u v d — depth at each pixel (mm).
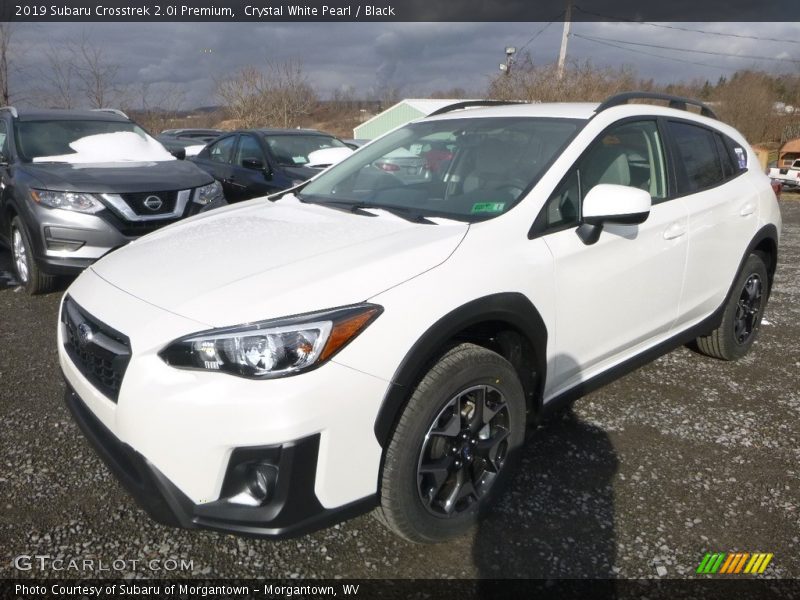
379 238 2420
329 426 1909
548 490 2699
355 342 1955
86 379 2240
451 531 2311
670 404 3531
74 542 2320
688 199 3355
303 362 1890
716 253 3535
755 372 4027
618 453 3006
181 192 5270
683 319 3459
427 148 3268
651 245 3031
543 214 2598
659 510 2584
